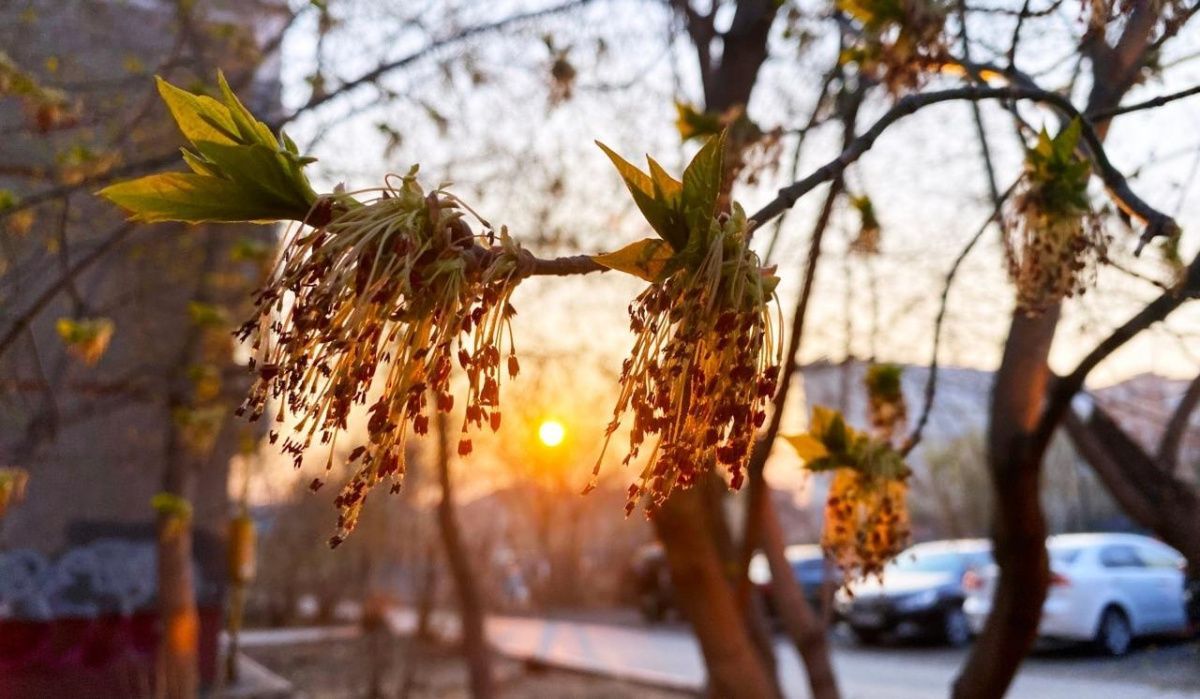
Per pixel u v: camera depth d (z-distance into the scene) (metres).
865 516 2.07
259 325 1.10
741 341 1.13
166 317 6.37
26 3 5.09
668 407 1.13
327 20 4.44
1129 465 3.00
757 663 3.64
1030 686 8.70
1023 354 2.45
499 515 23.58
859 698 10.30
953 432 6.43
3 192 3.28
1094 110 2.50
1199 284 2.01
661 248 1.14
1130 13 2.05
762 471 2.63
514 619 20.92
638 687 11.94
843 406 4.12
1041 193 2.05
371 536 14.77
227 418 6.23
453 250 1.09
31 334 3.86
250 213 1.16
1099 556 10.85
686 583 3.66
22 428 5.28
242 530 7.14
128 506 8.70
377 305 1.08
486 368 1.10
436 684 11.27
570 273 1.15
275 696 9.72
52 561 8.41
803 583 15.43
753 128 2.81
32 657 8.03
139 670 7.06
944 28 2.34
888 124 1.56
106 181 3.61
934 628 13.98
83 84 4.61
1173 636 9.84
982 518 16.58
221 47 5.75
